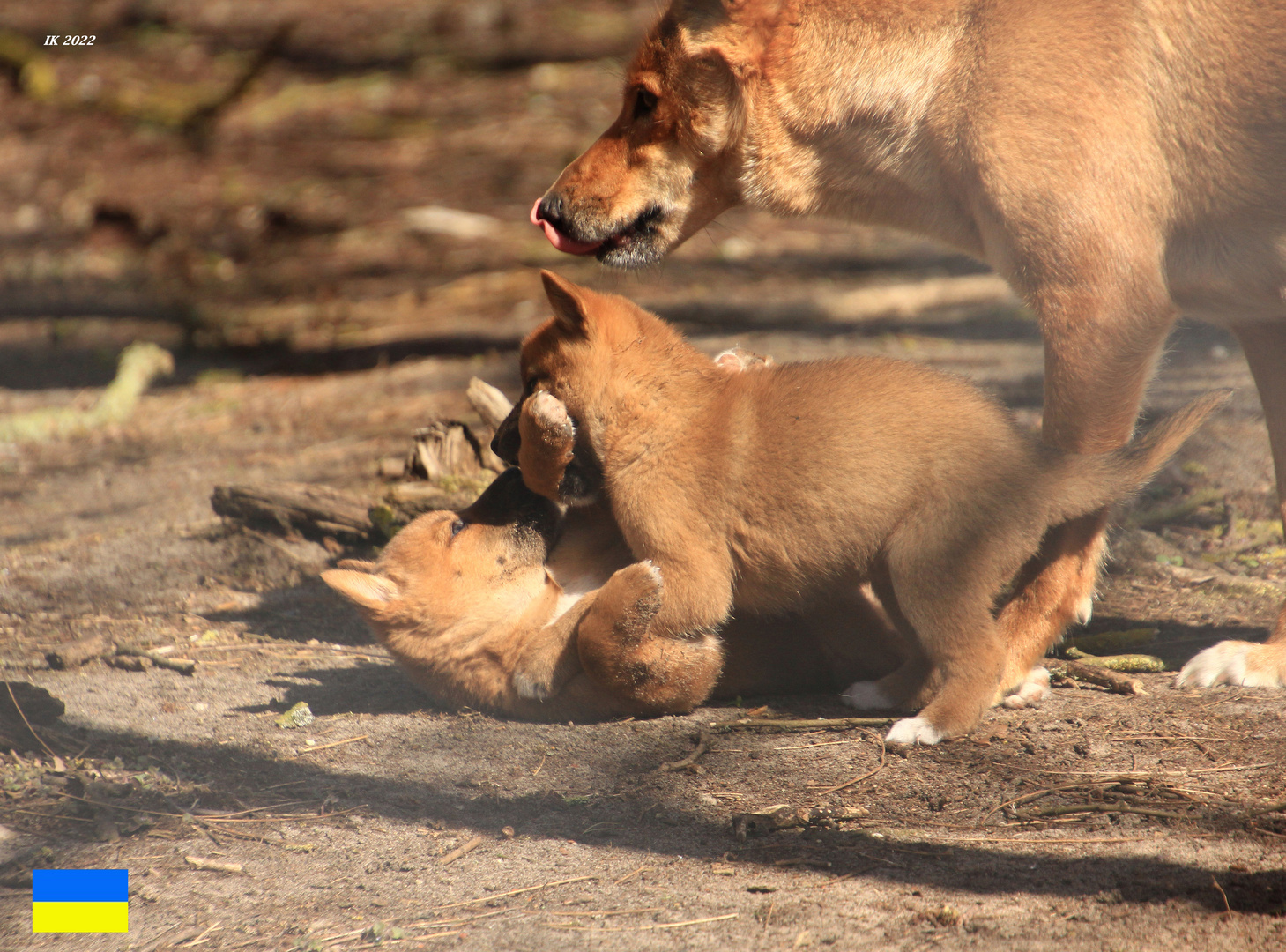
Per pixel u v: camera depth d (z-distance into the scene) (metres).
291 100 37.81
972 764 6.82
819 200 8.84
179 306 24.19
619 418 7.84
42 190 32.00
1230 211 7.86
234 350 21.53
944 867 5.69
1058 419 7.82
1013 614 7.93
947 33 8.15
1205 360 16.42
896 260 24.44
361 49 41.69
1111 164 7.56
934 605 7.20
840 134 8.52
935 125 8.13
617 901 5.52
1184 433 7.50
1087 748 6.97
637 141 8.95
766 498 7.48
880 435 7.32
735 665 8.31
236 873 5.86
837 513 7.36
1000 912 5.27
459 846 6.09
